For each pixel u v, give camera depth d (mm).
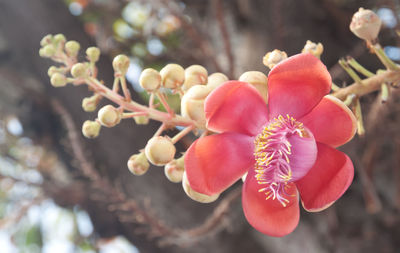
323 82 450
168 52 1168
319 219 858
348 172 454
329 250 839
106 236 931
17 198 877
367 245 833
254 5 971
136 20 1281
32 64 888
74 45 497
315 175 466
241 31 1010
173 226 822
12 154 1021
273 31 917
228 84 445
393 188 861
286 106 464
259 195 473
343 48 993
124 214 851
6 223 796
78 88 836
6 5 864
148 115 478
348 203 888
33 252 1167
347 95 485
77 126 855
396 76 480
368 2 1011
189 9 1095
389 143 858
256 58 940
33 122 981
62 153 979
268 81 458
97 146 849
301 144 457
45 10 866
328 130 463
